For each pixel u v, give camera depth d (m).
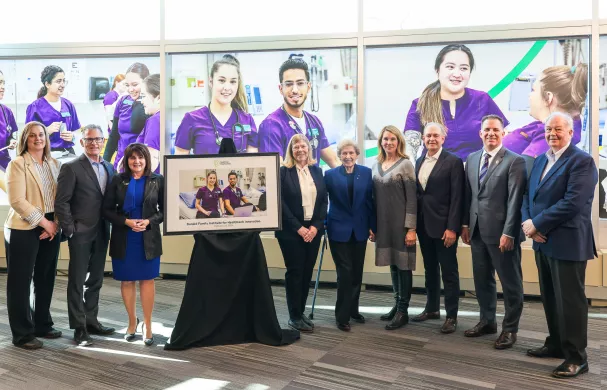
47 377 2.58
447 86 4.56
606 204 4.25
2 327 3.39
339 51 4.75
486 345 3.08
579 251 2.52
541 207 2.67
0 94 5.25
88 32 5.10
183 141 5.05
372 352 2.96
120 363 2.77
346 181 3.39
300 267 3.37
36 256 3.08
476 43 4.48
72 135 5.21
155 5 4.98
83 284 3.09
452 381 2.53
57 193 2.98
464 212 3.28
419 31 4.52
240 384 2.49
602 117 4.24
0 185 5.27
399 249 3.37
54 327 3.43
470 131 4.54
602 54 4.23
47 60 5.18
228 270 3.05
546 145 4.38
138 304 4.03
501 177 3.02
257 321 3.09
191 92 5.02
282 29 4.82
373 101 4.73
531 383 2.50
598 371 2.66
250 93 4.95
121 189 3.02
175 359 2.82
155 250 3.05
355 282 3.53
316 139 4.86
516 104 4.45
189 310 2.98
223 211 3.03
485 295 3.24
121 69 5.10
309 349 3.00
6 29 5.21
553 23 4.26
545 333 3.32
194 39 4.91
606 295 4.00
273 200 3.08
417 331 3.37
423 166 3.43
